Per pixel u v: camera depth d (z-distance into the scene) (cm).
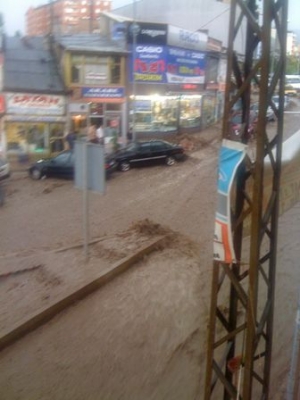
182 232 1773
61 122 3030
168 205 2084
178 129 3644
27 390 1021
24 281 1408
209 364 723
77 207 2098
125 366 1084
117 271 1416
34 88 2955
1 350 1138
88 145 1346
